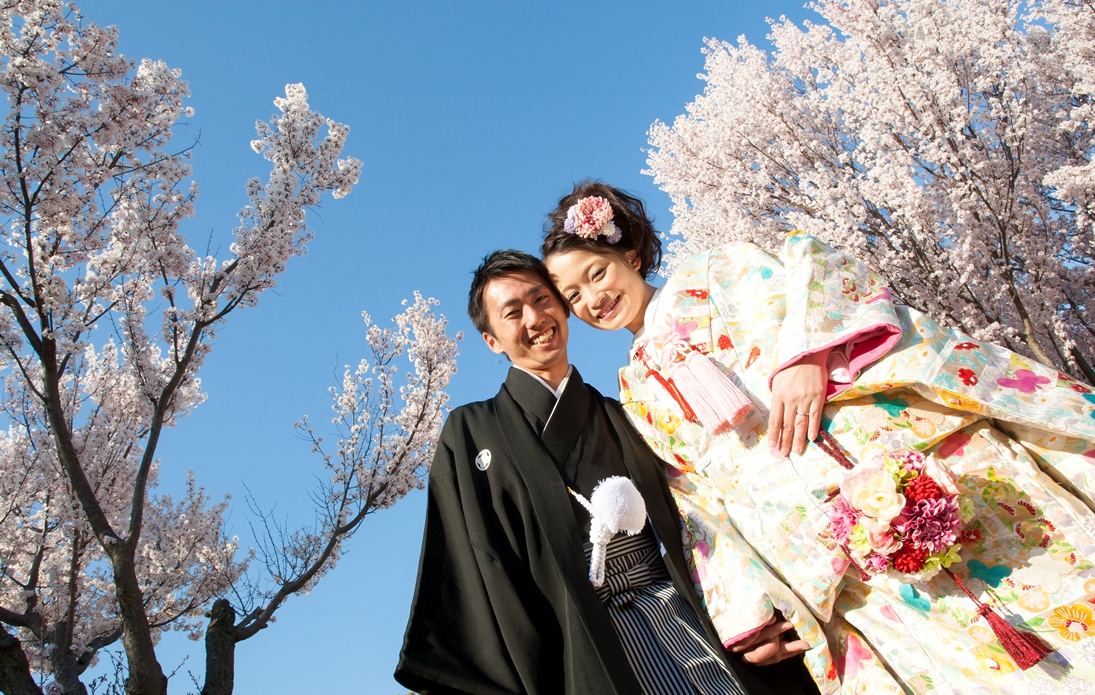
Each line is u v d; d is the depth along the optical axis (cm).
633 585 230
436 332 1330
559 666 214
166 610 1203
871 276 234
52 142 833
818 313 222
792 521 219
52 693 1064
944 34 1043
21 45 844
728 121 1280
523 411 253
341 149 1033
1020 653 192
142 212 920
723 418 226
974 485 212
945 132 1032
